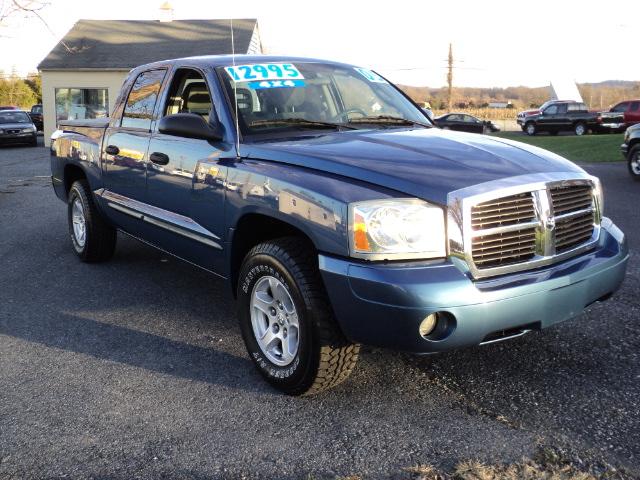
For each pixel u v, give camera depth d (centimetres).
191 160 438
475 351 420
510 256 335
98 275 614
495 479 281
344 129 439
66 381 388
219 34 3238
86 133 618
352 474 290
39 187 1329
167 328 475
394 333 312
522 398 356
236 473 294
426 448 309
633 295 522
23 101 7700
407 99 527
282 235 401
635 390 362
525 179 339
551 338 438
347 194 326
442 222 319
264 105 438
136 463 302
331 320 336
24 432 330
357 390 371
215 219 415
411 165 342
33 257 688
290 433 326
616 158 1738
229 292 561
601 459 296
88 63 2962
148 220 504
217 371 401
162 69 520
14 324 485
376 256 315
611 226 401
